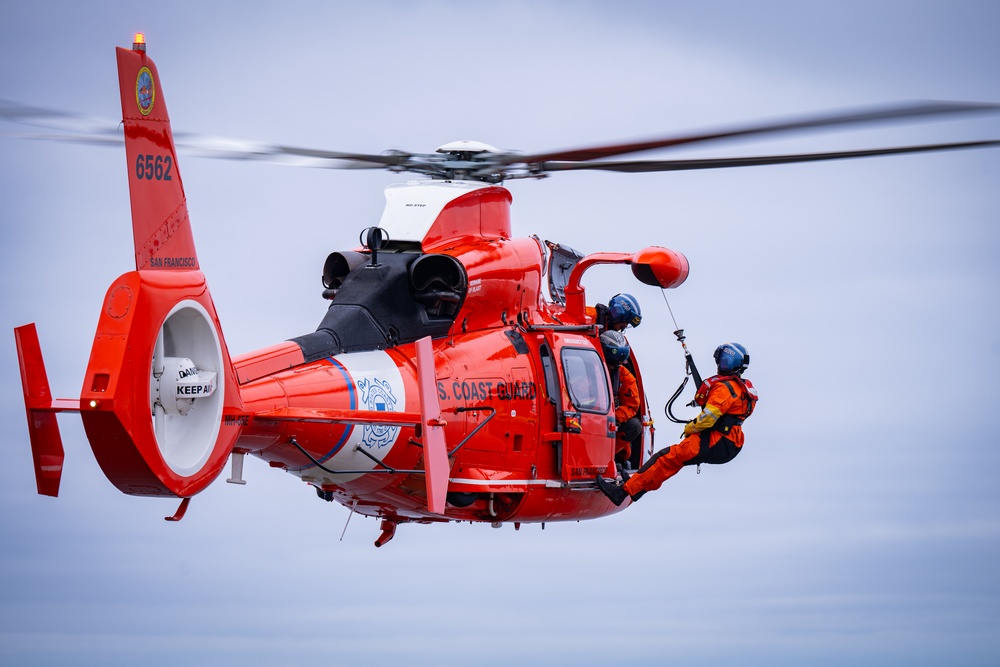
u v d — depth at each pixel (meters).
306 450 21.64
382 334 23.05
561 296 28.38
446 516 24.78
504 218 26.41
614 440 26.56
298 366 21.50
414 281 23.80
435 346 23.69
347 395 21.55
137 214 17.83
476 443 23.73
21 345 18.30
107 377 17.17
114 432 17.25
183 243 18.64
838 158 25.45
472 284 24.28
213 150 25.05
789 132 23.27
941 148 24.66
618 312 27.89
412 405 22.44
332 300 24.44
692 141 23.95
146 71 18.16
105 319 17.50
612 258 27.16
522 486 24.47
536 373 24.97
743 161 26.00
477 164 27.00
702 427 25.72
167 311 17.94
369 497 24.05
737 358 25.98
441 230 25.09
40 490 18.48
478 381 23.77
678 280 26.94
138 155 17.95
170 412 18.17
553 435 24.91
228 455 19.27
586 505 26.23
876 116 22.36
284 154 25.61
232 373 19.44
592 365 26.12
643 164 26.75
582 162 26.95
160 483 17.73
